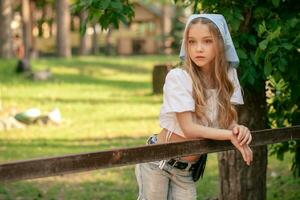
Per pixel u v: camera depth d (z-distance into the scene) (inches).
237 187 223.8
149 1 1925.4
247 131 133.3
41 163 103.4
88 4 201.3
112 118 645.9
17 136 536.4
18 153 454.3
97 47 1819.6
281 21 193.5
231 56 143.9
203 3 198.1
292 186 325.4
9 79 937.5
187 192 151.9
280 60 176.1
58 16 1317.7
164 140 144.7
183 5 233.3
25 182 351.3
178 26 1057.5
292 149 274.2
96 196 323.0
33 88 879.1
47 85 917.8
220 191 228.8
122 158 116.6
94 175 372.8
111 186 346.0
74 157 108.3
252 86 208.2
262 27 176.2
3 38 1130.7
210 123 142.1
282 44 173.9
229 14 191.6
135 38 1790.1
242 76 190.4
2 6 1127.6
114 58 1349.7
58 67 1104.2
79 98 803.4
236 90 146.6
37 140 515.5
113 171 384.2
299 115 243.4
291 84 196.4
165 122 143.3
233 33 196.1
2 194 322.7
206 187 334.3
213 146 136.3
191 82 136.6
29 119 594.2
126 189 338.6
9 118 587.8
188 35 138.2
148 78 1088.2
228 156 224.2
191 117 137.6
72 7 219.5
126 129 575.8
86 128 581.0
